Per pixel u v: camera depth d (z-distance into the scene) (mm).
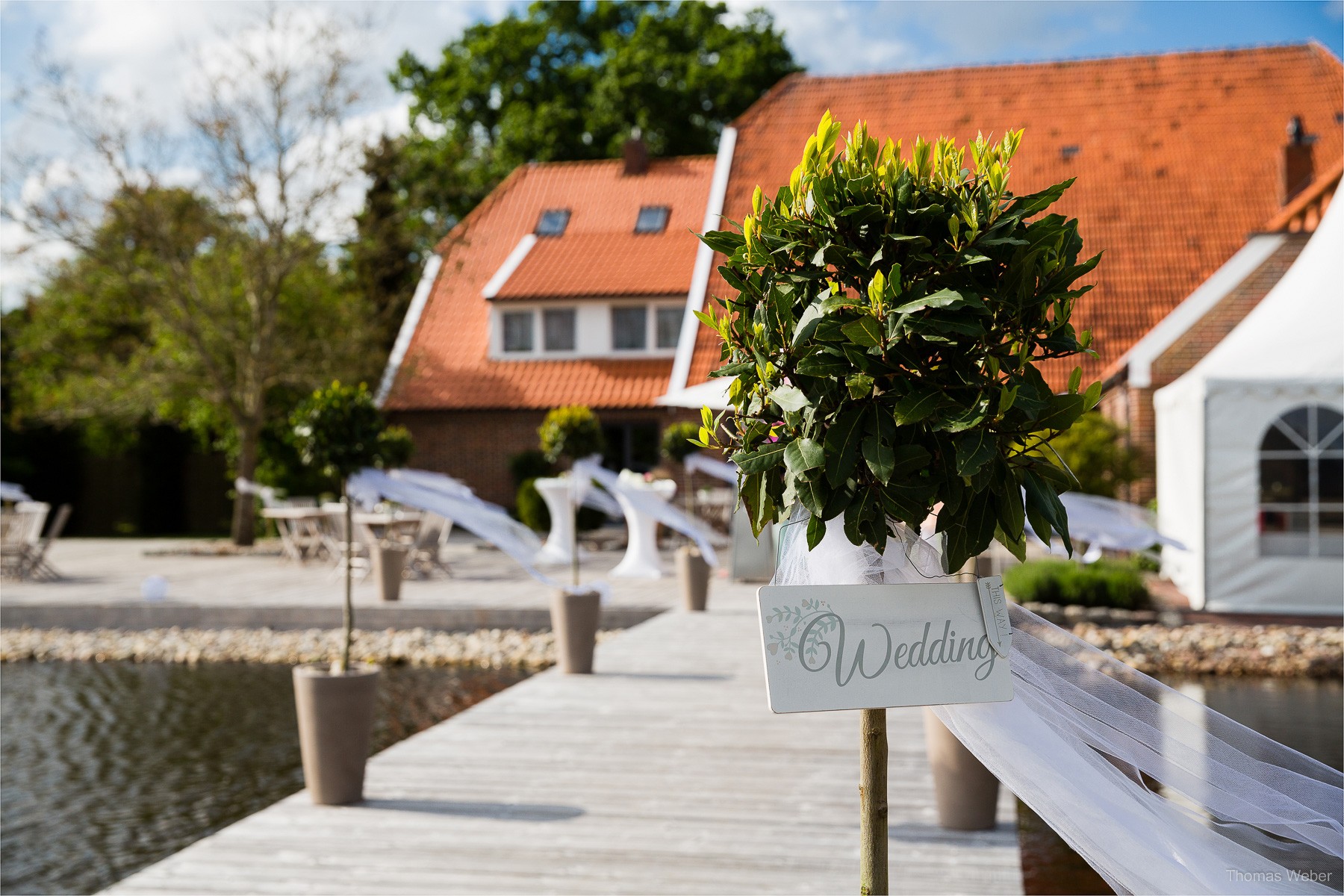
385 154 23156
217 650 12430
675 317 25469
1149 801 2539
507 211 28781
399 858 4812
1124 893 2510
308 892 4414
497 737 7012
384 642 12578
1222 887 2467
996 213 1995
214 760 8133
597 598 9156
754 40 35125
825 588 2047
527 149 34094
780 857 4797
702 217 27234
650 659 9836
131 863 6074
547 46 36156
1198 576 12570
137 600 13883
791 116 25859
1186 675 10312
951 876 4586
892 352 1914
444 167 24719
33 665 12047
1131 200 22547
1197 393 12609
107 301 26531
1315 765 2600
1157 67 25172
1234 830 2629
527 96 35656
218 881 4535
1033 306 1969
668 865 4715
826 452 1905
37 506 16922
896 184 2014
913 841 5043
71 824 6734
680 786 5902
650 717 7566
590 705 7957
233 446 26203
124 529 29078
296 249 22016
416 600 13789
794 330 1999
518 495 22203
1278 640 10922
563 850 4906
